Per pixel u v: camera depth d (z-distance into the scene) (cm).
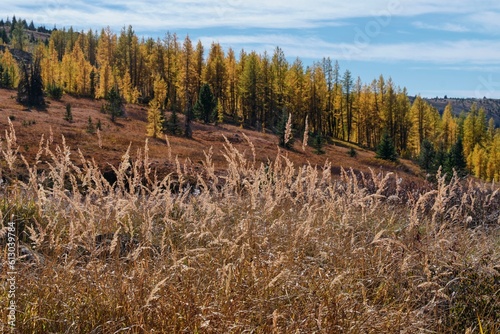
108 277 382
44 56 12256
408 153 9212
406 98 9856
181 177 539
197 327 333
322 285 405
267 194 538
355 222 605
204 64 9888
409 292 423
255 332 351
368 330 360
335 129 9988
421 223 650
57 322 341
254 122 9144
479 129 9644
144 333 323
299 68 9469
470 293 459
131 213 546
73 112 6775
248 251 446
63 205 491
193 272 402
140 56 11100
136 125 6625
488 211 783
